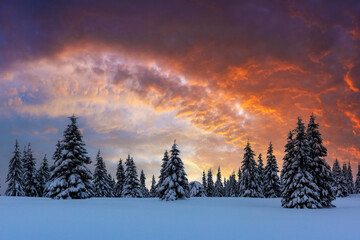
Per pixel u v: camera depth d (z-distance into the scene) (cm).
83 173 3444
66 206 2119
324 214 1906
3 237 940
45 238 928
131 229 1116
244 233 1077
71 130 3575
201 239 950
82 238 935
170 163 3862
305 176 2716
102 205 2344
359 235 1073
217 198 4034
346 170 8538
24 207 1983
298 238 1003
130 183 5544
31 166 5488
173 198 3538
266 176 5488
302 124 2936
